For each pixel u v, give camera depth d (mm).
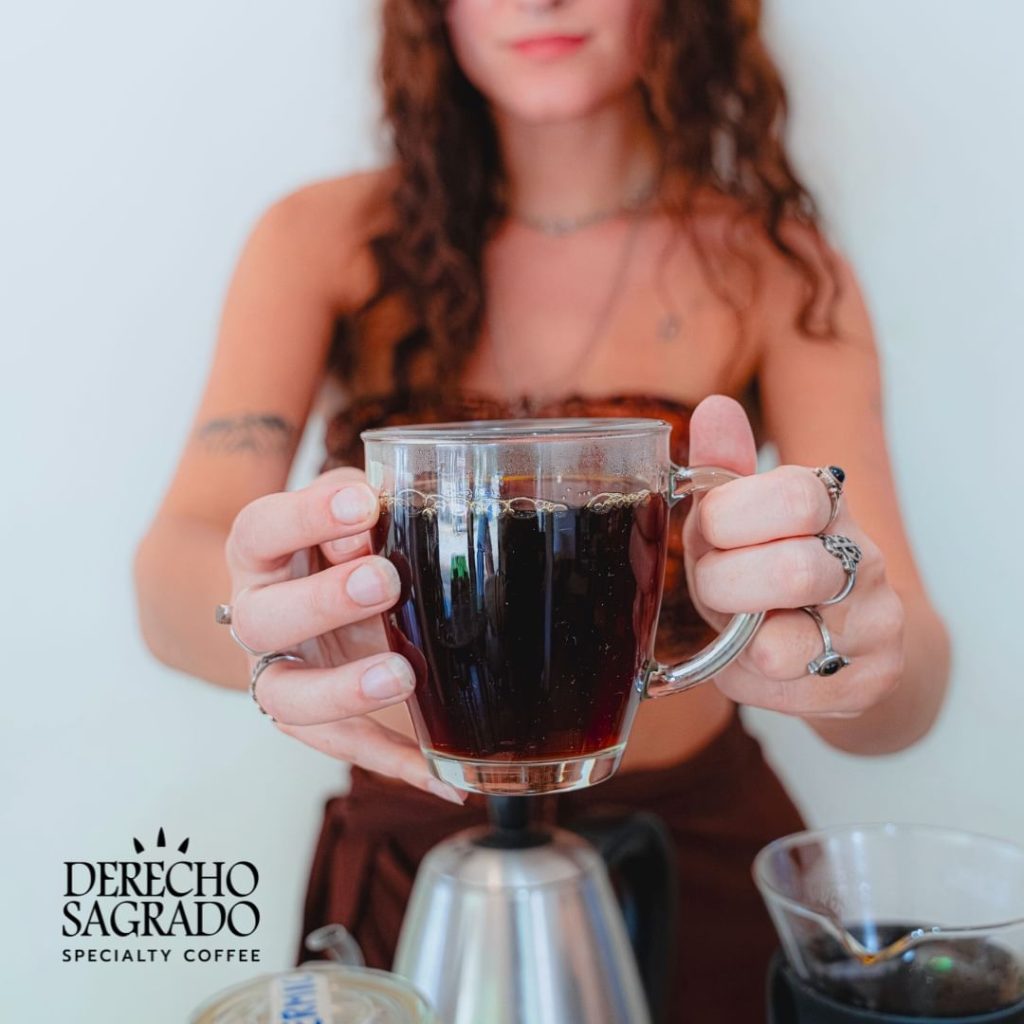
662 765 722
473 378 737
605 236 732
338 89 713
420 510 432
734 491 466
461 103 717
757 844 735
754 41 707
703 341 732
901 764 733
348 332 730
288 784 733
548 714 435
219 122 710
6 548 723
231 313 718
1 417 716
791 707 521
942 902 507
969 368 711
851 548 468
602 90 714
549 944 487
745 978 732
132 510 720
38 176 707
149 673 727
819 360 722
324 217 721
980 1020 444
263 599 466
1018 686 722
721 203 723
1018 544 715
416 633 444
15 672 730
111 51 703
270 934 740
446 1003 488
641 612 449
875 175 709
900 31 697
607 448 432
